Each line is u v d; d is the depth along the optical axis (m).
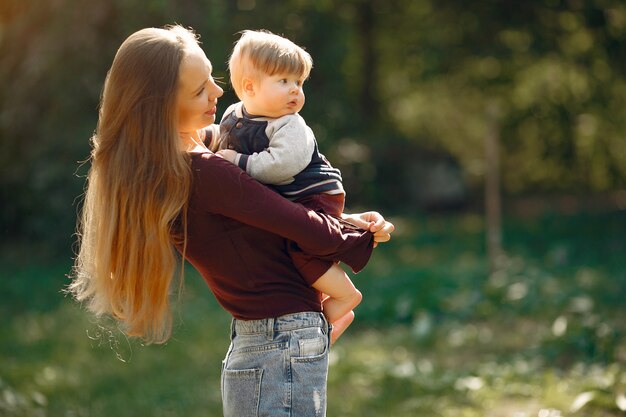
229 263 2.56
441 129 16.95
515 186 16.28
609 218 13.41
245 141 2.62
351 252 2.59
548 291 7.97
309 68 2.65
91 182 2.64
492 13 14.68
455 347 6.71
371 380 5.81
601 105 14.98
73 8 10.88
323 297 2.81
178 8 10.44
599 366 5.77
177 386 5.86
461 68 15.36
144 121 2.49
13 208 11.57
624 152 15.45
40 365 6.26
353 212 14.29
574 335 6.19
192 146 2.63
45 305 8.55
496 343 6.71
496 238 9.05
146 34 2.55
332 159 12.51
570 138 15.51
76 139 10.98
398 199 15.16
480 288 8.02
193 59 2.54
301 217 2.49
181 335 7.20
